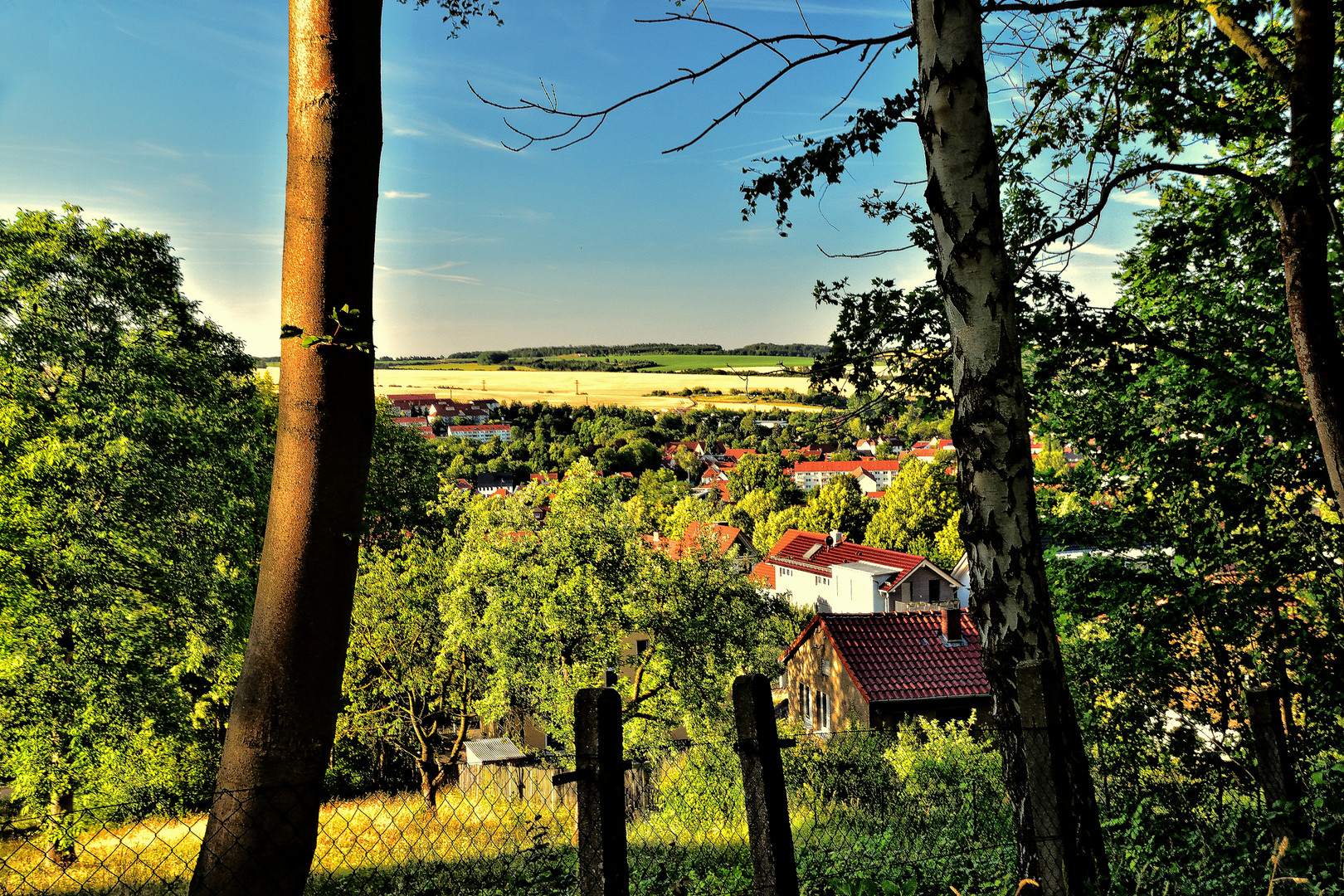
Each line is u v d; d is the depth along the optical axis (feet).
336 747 80.43
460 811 39.17
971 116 13.41
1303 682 25.63
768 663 76.79
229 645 67.51
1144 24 21.95
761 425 588.91
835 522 263.70
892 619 87.71
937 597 144.36
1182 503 29.25
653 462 515.50
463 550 74.84
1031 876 12.46
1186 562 28.86
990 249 13.32
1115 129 21.50
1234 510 27.96
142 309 66.85
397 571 81.76
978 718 80.07
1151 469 29.43
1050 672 11.87
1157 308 28.91
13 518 56.70
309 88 12.22
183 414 64.34
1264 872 14.93
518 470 462.19
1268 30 23.31
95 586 58.08
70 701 56.90
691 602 72.90
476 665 77.25
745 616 75.05
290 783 11.34
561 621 69.15
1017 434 13.15
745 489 357.61
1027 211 23.34
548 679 69.41
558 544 71.87
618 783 9.29
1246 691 18.65
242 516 69.05
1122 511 30.60
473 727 94.02
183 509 64.03
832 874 17.67
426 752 79.15
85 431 59.72
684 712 71.05
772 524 272.72
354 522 12.25
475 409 631.97
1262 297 27.07
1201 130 20.99
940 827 25.27
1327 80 19.56
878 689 79.10
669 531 296.10
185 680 78.43
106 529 59.47
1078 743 12.20
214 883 10.98
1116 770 27.66
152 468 60.95
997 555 13.07
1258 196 22.27
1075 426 31.30
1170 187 27.66
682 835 26.21
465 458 463.42
